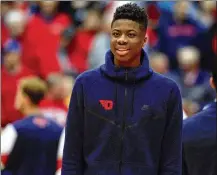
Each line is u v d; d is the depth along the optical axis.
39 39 19.91
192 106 15.48
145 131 7.14
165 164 7.23
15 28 20.06
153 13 20.77
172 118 7.23
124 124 7.14
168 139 7.25
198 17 21.20
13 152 10.46
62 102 16.06
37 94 10.98
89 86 7.23
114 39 7.08
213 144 8.32
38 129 10.55
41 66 19.62
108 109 7.16
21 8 21.19
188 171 8.40
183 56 19.38
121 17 7.06
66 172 7.24
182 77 19.34
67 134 7.31
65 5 21.06
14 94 17.36
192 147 8.35
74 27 20.84
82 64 20.31
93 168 7.17
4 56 19.02
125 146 7.13
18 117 17.05
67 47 20.48
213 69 8.67
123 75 7.16
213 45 20.42
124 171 7.11
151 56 19.42
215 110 8.41
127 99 7.17
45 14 20.45
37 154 10.52
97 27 20.69
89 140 7.21
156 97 7.17
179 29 20.73
